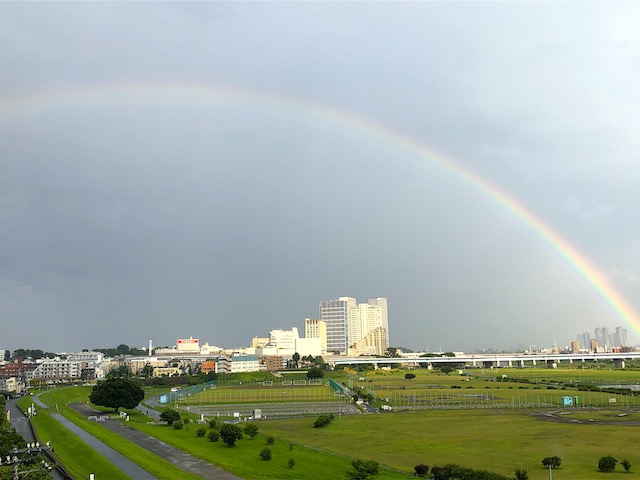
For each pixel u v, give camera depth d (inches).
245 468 4101.9
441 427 6397.6
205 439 5580.7
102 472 3892.7
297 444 5339.6
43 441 5354.3
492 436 5708.7
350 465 4360.2
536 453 4820.4
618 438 5492.1
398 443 5403.5
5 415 6461.6
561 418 6998.0
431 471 3954.2
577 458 4606.3
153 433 5920.3
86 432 5669.3
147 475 3759.8
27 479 3125.0
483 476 3535.9
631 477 3959.2
